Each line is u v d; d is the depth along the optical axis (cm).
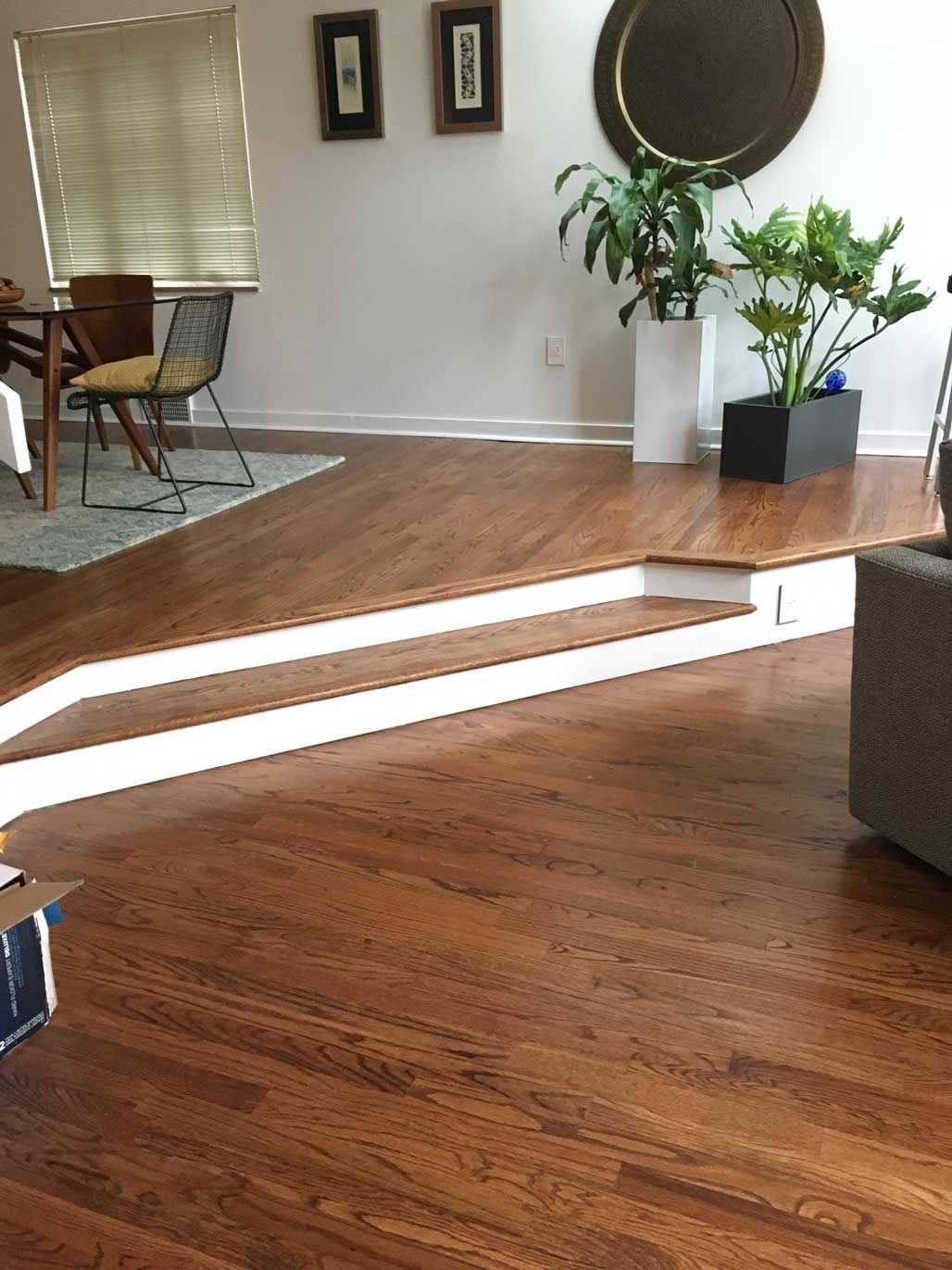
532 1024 175
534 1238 138
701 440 442
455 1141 152
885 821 215
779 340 414
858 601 211
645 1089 161
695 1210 141
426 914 204
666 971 186
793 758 257
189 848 229
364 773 258
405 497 401
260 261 515
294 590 305
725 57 415
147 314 464
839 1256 134
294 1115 158
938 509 358
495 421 498
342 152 482
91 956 195
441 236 479
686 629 310
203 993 185
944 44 390
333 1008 180
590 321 467
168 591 308
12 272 563
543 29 436
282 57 477
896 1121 154
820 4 399
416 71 459
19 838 235
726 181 431
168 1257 137
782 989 181
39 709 255
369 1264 135
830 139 414
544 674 296
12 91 527
